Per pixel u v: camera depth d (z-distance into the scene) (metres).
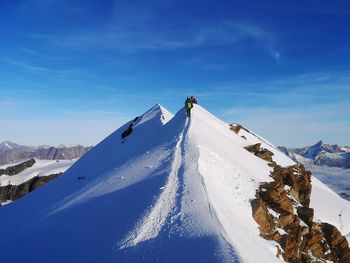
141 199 30.69
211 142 47.19
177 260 21.30
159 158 42.12
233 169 40.88
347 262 38.59
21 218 53.38
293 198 45.38
